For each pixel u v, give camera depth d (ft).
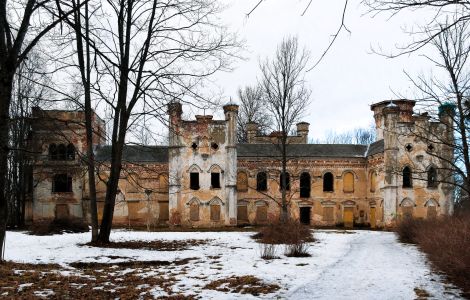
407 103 149.89
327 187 169.17
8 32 32.04
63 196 157.89
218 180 156.97
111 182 73.46
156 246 73.26
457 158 56.13
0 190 30.94
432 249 58.03
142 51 70.74
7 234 92.89
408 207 148.46
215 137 157.28
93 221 73.10
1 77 30.63
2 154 30.71
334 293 38.63
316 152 169.68
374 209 160.76
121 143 73.36
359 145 177.68
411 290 40.29
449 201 150.20
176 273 46.93
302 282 43.11
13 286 37.45
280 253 66.59
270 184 165.89
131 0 68.33
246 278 44.06
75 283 40.24
